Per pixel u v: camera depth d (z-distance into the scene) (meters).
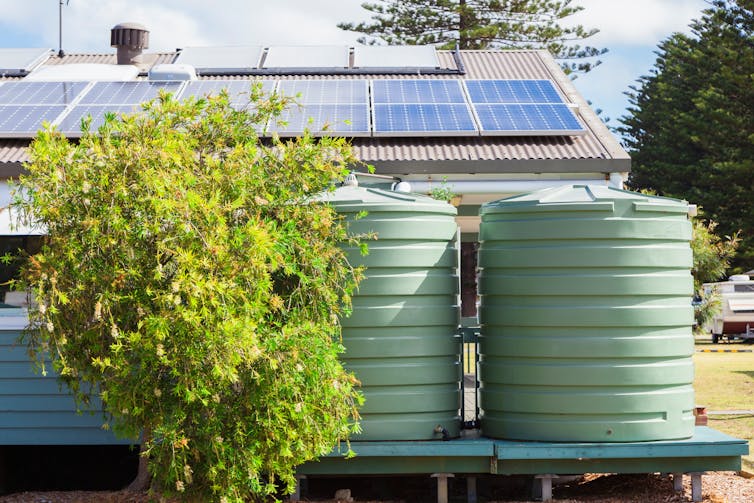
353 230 7.88
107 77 16.20
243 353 6.22
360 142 13.71
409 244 7.93
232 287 6.31
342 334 7.88
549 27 39.84
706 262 17.61
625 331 7.77
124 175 6.46
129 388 6.51
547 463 7.84
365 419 7.91
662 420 7.86
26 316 8.80
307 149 7.52
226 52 18.66
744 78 38.44
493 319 8.09
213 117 7.47
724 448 7.79
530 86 15.71
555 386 7.81
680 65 45.47
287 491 7.28
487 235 8.20
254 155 7.30
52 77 15.95
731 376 17.47
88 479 10.03
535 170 12.94
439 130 13.45
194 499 6.84
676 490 8.23
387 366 7.90
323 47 18.88
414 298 7.95
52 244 6.60
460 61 18.34
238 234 6.43
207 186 6.93
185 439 6.37
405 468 7.91
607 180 13.20
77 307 6.48
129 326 6.59
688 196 42.16
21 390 8.77
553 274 7.79
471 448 7.81
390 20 39.69
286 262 7.05
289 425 6.67
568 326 7.77
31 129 12.98
